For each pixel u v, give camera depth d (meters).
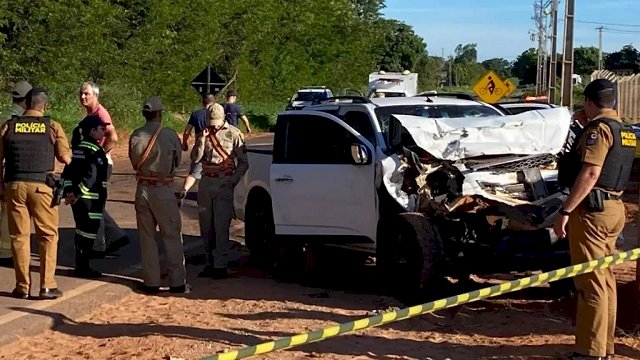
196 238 12.30
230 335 7.14
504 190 8.22
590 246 6.11
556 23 47.88
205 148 9.51
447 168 8.20
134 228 12.88
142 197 8.67
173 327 7.41
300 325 7.51
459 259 8.15
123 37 39.75
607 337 6.27
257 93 53.81
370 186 8.70
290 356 6.53
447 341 7.00
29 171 7.93
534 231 8.04
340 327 4.75
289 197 9.54
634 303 7.77
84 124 9.20
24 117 7.98
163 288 9.03
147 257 8.76
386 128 9.05
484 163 8.24
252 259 10.79
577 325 6.27
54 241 8.14
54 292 8.16
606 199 6.07
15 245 8.12
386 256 8.48
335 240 9.20
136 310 8.12
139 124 36.31
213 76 21.94
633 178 18.86
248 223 10.60
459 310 8.02
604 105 6.16
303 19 57.44
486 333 7.26
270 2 53.41
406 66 106.81
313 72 60.34
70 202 9.00
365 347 6.80
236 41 51.44
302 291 9.05
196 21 44.16
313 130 9.53
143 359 6.45
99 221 9.25
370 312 8.02
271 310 8.10
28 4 32.84
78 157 9.09
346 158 9.05
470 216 8.12
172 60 42.62
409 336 7.16
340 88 62.94
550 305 8.24
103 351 6.71
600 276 6.13
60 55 33.69
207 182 9.53
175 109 44.03
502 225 7.99
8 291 8.41
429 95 10.30
